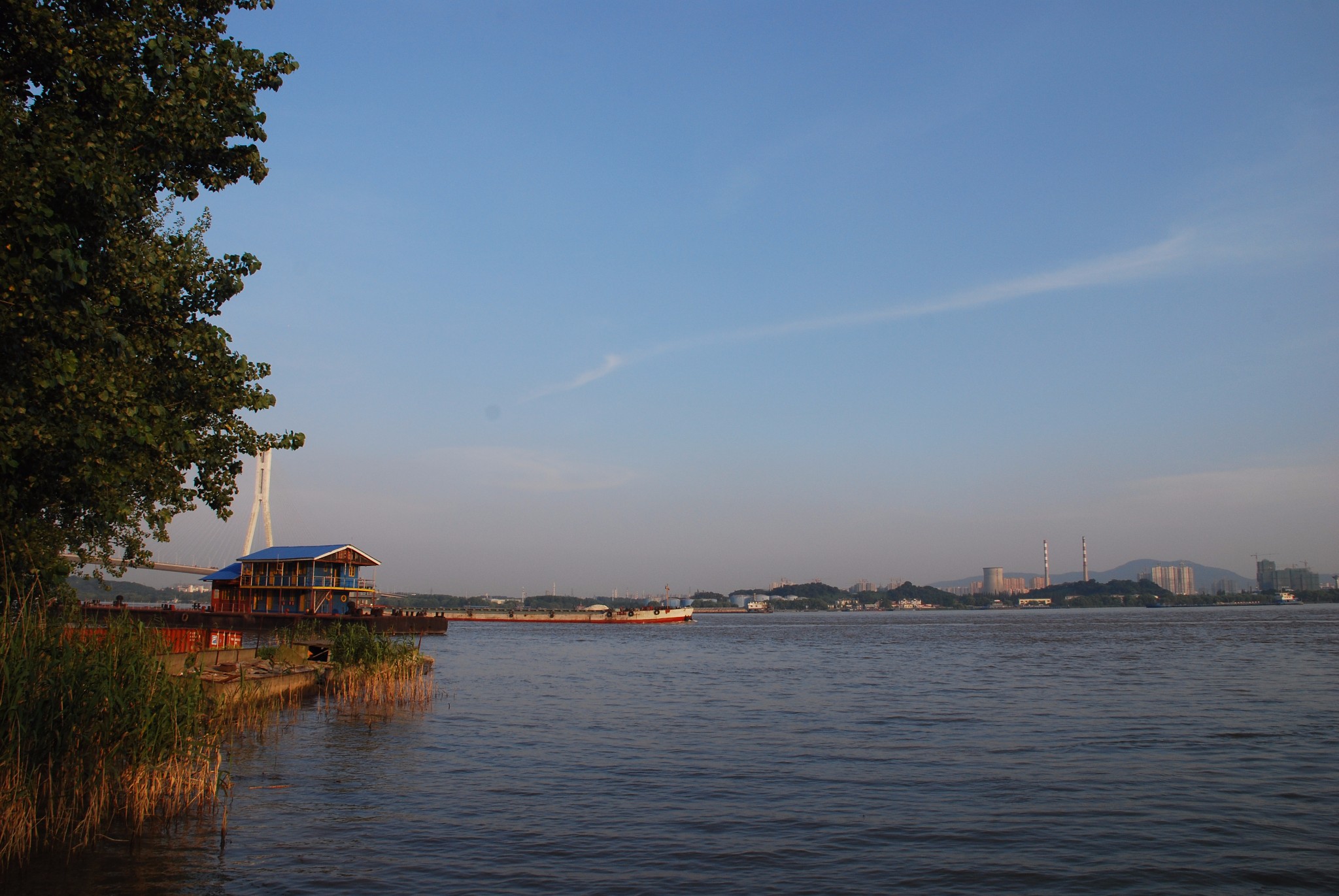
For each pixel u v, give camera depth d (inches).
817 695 1840.6
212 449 1003.3
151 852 647.1
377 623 4387.3
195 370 948.6
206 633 1742.1
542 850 696.4
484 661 2876.5
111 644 741.3
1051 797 887.7
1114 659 2842.0
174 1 873.5
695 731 1322.6
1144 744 1195.3
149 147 855.7
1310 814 820.6
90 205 746.2
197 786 789.2
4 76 783.7
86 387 745.0
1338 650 3174.2
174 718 738.2
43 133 725.3
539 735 1261.1
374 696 1604.3
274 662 1777.8
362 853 673.6
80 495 871.1
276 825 735.7
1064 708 1581.0
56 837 654.5
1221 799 878.4
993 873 652.1
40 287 696.4
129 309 871.7
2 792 620.4
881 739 1245.1
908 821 791.7
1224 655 2957.7
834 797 887.1
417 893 591.8
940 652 3430.1
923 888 621.3
